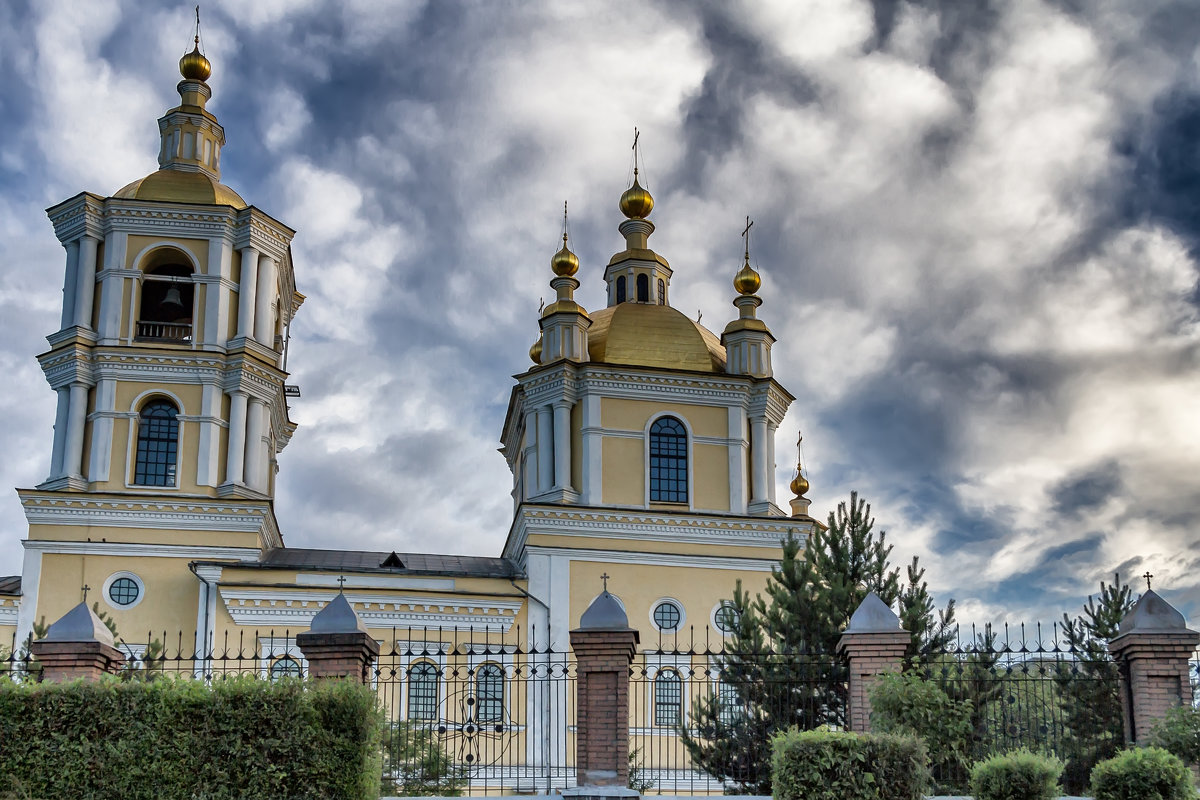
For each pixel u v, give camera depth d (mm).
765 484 39969
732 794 21109
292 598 35406
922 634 22719
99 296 38094
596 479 38656
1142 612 19859
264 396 38844
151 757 16453
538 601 36844
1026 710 21188
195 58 43156
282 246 40406
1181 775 17438
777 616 23516
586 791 18781
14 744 16312
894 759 17141
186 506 36562
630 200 44812
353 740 17109
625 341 40812
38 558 35781
